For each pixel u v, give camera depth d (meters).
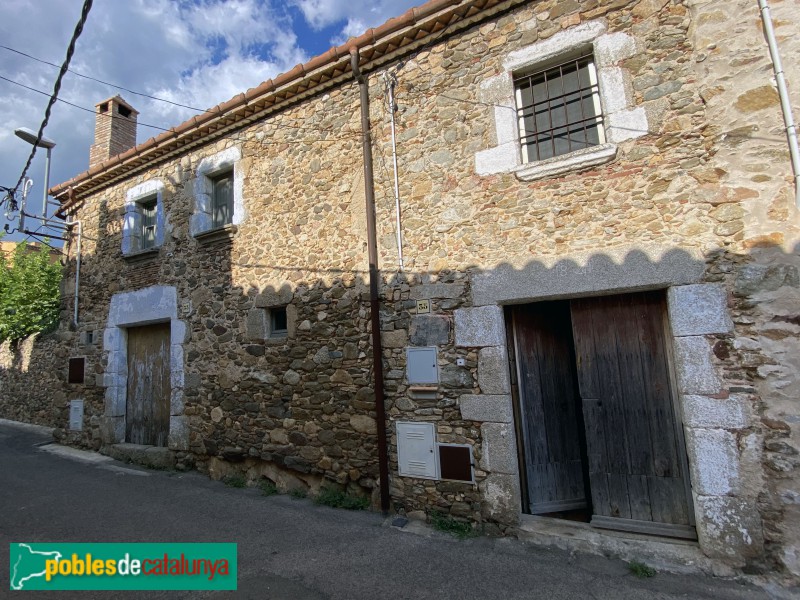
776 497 2.64
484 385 3.46
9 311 9.20
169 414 5.65
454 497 3.51
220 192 5.59
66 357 6.88
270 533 3.42
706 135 2.98
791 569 2.56
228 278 5.11
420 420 3.68
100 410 6.24
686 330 2.91
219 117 5.18
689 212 2.97
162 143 5.69
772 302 2.73
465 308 3.59
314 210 4.55
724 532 2.72
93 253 6.73
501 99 3.63
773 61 2.84
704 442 2.81
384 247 4.02
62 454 6.11
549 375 3.67
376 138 4.20
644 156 3.12
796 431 2.62
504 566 2.88
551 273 3.30
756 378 2.73
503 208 3.53
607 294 3.28
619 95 3.22
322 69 4.44
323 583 2.70
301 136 4.75
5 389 9.55
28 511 3.92
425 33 3.95
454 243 3.70
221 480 4.84
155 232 6.04
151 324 6.00
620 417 3.28
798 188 2.71
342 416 4.12
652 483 3.16
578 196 3.29
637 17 3.23
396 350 3.85
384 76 4.17
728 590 2.57
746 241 2.82
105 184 6.62
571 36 3.41
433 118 3.92
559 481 3.60
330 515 3.77
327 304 4.34
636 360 3.25
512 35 3.64
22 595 2.54
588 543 3.05
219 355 5.07
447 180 3.78
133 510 3.93
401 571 2.84
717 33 3.00
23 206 6.23
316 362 4.33
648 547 2.93
